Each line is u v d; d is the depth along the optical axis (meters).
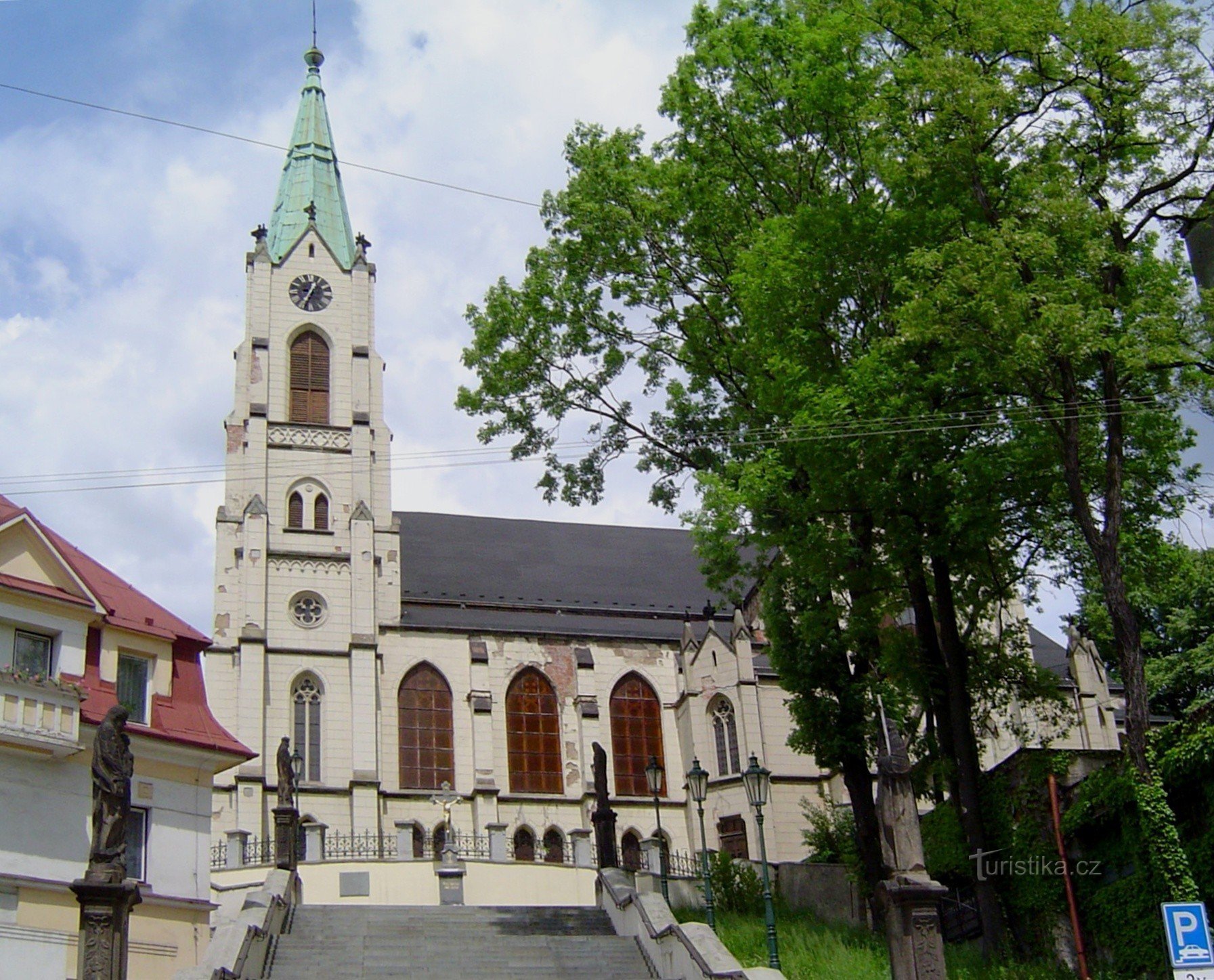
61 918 37.59
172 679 43.56
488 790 68.62
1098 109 33.38
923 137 35.25
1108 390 34.22
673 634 77.00
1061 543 40.88
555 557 82.38
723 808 69.88
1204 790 33.44
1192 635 63.81
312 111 86.50
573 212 44.50
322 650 69.81
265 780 65.94
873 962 35.41
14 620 39.09
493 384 45.91
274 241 81.62
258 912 34.94
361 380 77.25
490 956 35.25
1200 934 22.97
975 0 34.16
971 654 43.34
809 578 38.16
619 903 39.50
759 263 37.88
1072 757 39.84
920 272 34.62
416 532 81.12
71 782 38.88
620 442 46.41
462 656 72.31
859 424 34.94
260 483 73.06
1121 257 32.53
